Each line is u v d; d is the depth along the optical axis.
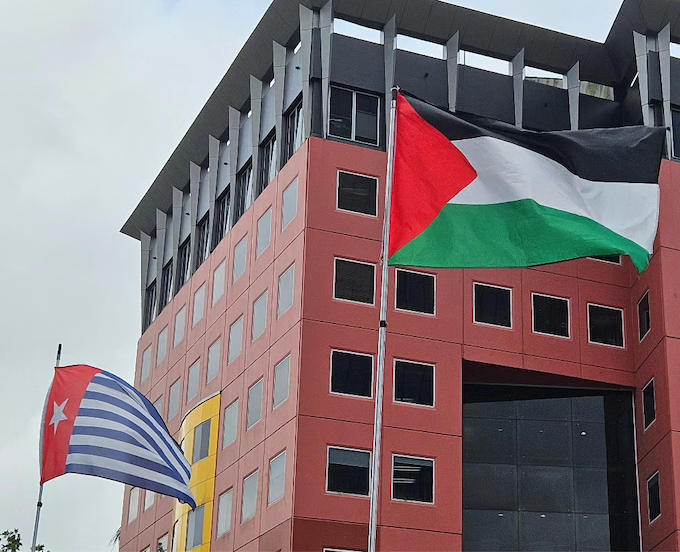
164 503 61.69
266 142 57.81
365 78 53.53
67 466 35.06
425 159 28.84
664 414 49.19
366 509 46.81
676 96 54.09
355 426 47.91
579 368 51.66
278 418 49.12
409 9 54.38
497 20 55.28
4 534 43.47
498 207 28.83
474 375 51.66
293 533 45.66
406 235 28.25
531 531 50.47
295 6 54.66
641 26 54.84
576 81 56.28
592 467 51.56
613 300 53.28
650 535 49.31
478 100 54.88
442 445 48.56
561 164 29.80
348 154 51.88
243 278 56.34
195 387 59.88
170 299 68.50
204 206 65.69
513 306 51.72
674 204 51.78
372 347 49.28
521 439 51.91
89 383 36.12
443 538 47.16
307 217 50.41
